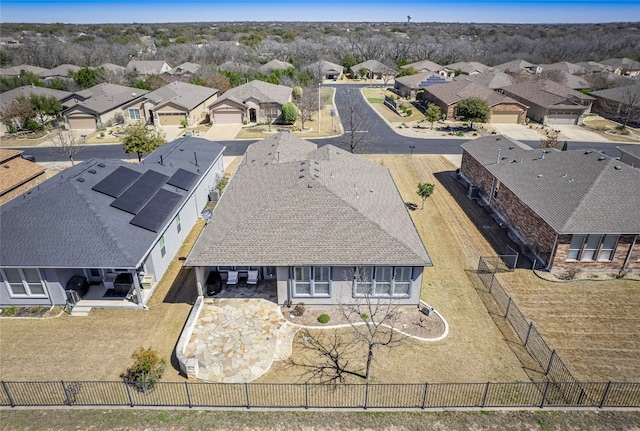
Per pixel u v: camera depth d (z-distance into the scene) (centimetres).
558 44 13812
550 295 2183
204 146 3609
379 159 4525
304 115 6138
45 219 2067
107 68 8906
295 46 13188
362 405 1531
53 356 1767
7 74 8494
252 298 2139
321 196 2180
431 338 1873
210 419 1470
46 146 4959
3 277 1991
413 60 12519
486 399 1559
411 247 2000
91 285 2197
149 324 1964
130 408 1516
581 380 1647
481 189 3462
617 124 6109
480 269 2428
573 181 2589
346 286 2044
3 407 1516
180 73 9262
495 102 6081
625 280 2308
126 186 2475
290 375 1673
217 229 2166
